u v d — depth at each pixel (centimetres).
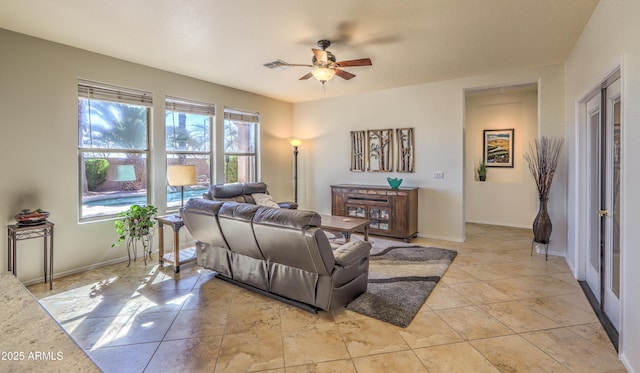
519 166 627
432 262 399
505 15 285
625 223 201
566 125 408
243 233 281
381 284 328
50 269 320
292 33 323
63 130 355
